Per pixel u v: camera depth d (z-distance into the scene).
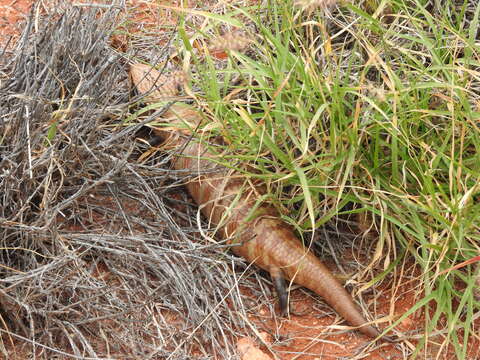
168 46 1.53
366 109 1.37
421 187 1.33
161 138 1.48
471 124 1.37
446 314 1.32
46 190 1.30
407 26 1.50
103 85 1.47
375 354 1.29
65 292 1.31
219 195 1.38
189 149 1.43
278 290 1.34
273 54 1.49
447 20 1.48
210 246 1.34
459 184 1.32
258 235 1.36
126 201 1.42
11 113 1.36
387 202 1.36
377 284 1.36
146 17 1.67
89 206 1.40
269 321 1.33
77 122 1.38
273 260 1.35
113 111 1.43
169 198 1.43
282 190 1.39
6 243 1.32
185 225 1.42
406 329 1.32
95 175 1.41
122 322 1.30
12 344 1.25
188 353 1.29
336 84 1.33
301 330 1.32
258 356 1.28
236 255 1.38
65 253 1.31
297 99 1.34
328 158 1.37
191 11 1.34
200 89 1.49
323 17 1.51
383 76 1.32
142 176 1.42
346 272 1.38
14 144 1.34
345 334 1.32
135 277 1.33
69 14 1.53
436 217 1.30
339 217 1.41
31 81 1.44
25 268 1.31
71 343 1.26
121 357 1.27
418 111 1.33
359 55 1.46
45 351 1.26
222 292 1.35
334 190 1.37
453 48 1.45
